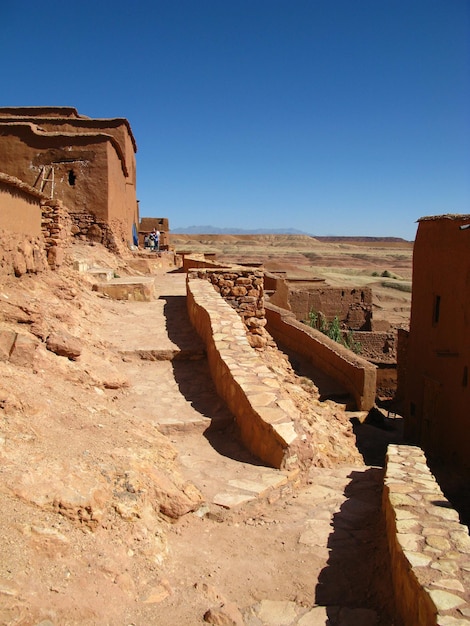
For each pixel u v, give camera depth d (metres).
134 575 3.83
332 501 5.78
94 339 9.27
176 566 4.22
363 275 80.12
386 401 21.75
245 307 13.11
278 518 5.30
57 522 3.78
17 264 8.69
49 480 4.08
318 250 138.25
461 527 4.17
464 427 12.61
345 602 4.02
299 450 6.19
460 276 13.04
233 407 7.35
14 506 3.71
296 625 3.73
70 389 6.55
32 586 3.21
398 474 5.40
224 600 3.86
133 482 4.66
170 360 9.39
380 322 34.09
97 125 22.77
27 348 6.36
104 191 19.19
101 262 17.03
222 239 147.12
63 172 19.16
